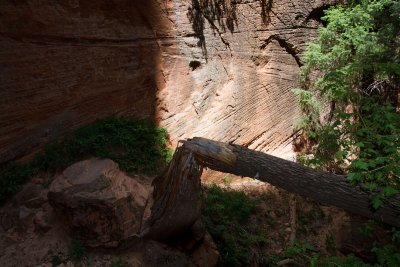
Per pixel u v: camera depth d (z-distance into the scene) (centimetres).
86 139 629
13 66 556
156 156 705
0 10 532
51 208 542
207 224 645
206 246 593
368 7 828
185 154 489
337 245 759
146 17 726
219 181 844
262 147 991
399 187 460
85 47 643
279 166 489
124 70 707
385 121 491
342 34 852
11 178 559
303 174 489
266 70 977
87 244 500
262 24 944
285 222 795
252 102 940
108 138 652
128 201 522
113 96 696
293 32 1015
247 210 747
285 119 1041
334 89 624
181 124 791
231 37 882
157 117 765
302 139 1073
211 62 848
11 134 569
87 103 659
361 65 636
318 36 977
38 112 596
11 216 538
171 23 767
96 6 649
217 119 849
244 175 502
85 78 649
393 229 491
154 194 552
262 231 734
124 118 708
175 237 567
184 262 543
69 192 489
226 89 875
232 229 690
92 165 541
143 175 657
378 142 453
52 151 607
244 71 919
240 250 649
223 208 705
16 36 555
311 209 843
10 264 479
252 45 934
